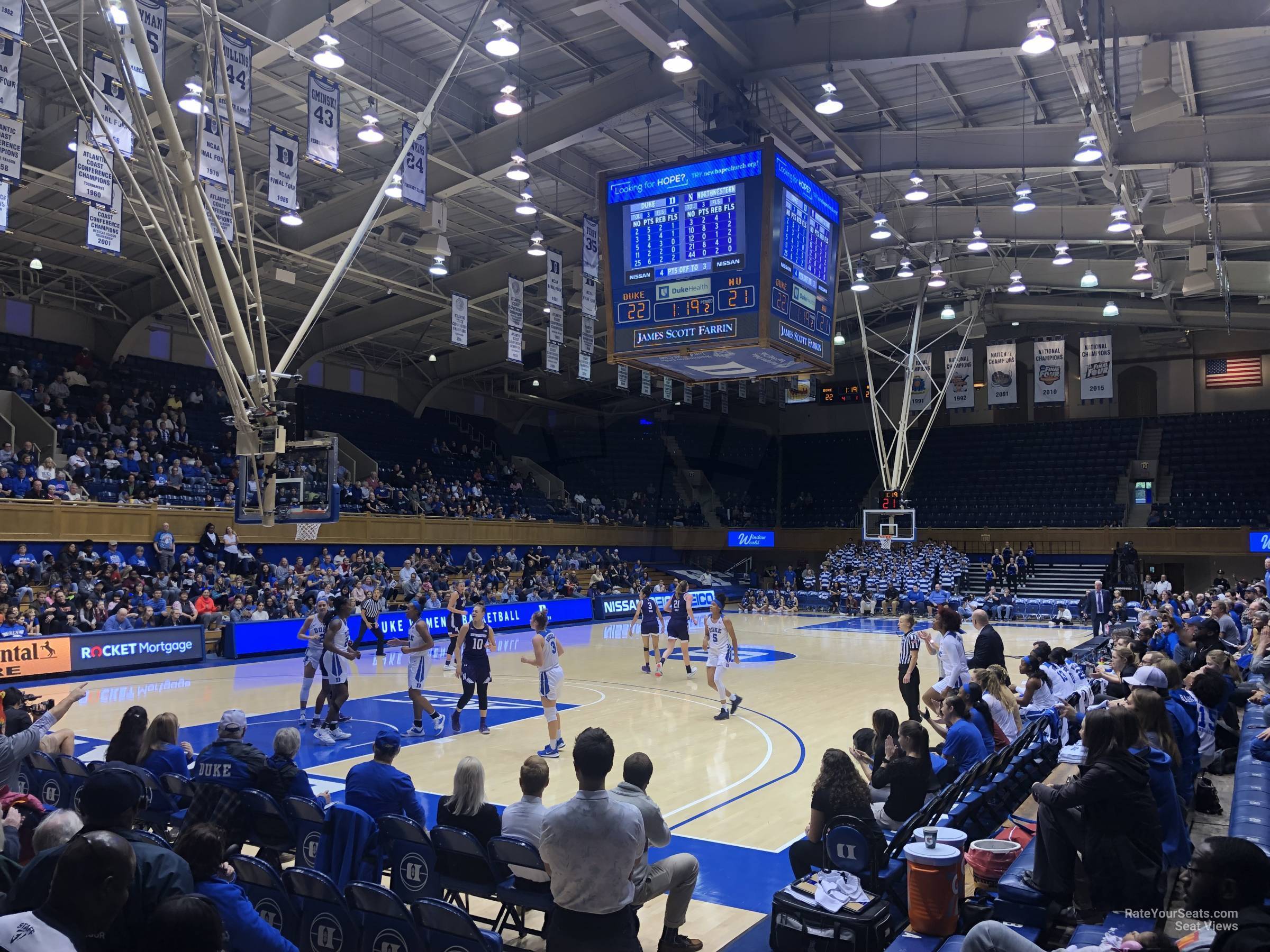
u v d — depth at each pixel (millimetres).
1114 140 17625
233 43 13086
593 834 4047
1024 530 38656
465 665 12617
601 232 12250
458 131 19266
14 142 13578
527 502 40094
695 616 32938
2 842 4641
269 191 15297
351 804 5980
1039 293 34469
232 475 28109
